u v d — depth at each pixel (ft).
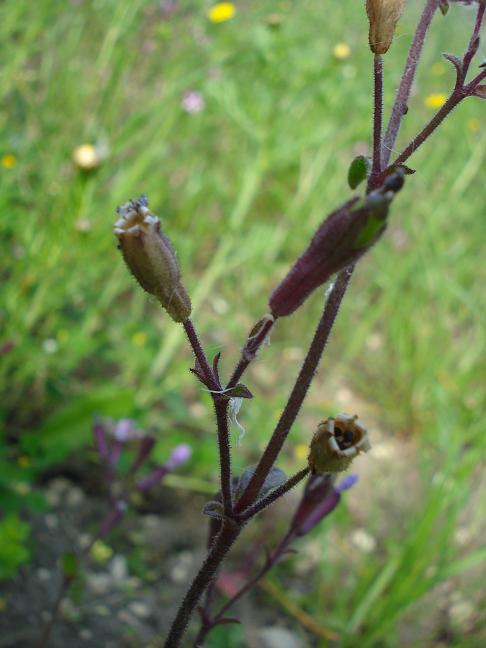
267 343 0.25
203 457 0.65
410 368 0.83
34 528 0.59
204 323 0.82
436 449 0.77
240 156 0.96
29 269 0.66
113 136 0.83
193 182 0.89
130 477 0.47
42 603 0.55
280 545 0.36
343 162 1.02
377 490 0.73
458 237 0.99
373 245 0.22
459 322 0.93
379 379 0.85
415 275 0.89
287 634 0.59
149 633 0.56
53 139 0.80
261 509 0.28
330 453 0.24
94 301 0.72
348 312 0.91
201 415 0.75
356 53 1.12
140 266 0.24
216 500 0.31
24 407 0.66
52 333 0.69
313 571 0.64
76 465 0.64
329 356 0.88
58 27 0.90
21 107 0.77
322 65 0.93
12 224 0.68
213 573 0.30
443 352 0.86
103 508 0.63
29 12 0.87
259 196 0.96
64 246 0.65
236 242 0.87
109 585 0.58
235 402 0.26
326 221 0.23
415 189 1.01
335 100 0.91
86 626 0.55
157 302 0.25
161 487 0.66
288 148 0.81
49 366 0.66
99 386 0.70
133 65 0.92
